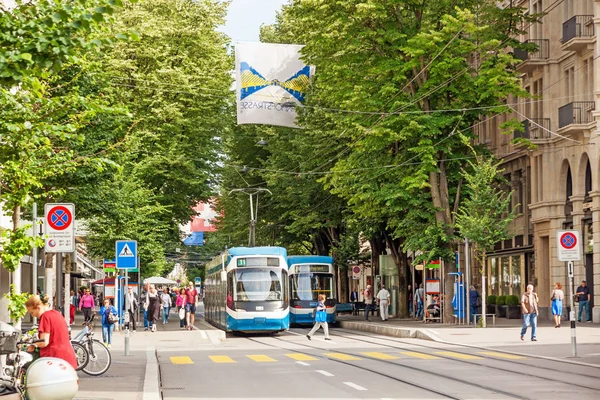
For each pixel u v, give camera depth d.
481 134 69.50
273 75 48.47
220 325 52.19
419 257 49.66
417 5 48.97
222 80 61.22
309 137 59.62
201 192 62.19
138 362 29.66
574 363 26.48
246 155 72.62
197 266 167.00
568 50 53.06
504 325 48.06
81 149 38.88
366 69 49.62
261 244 73.94
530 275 61.44
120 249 34.94
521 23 55.59
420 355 30.42
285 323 47.34
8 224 29.30
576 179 53.28
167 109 57.41
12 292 20.22
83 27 12.79
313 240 75.44
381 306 58.72
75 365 17.81
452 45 47.59
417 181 47.66
